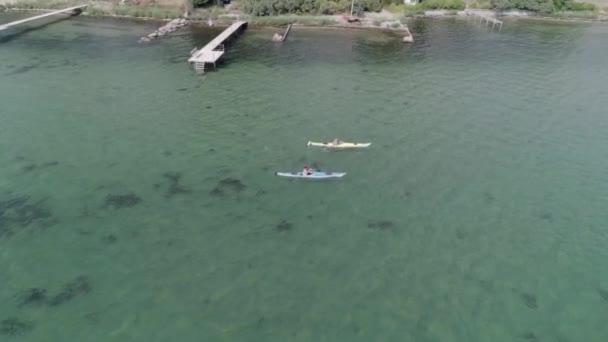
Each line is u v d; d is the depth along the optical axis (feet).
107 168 149.79
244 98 199.93
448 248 122.11
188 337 97.40
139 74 221.46
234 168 151.53
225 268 114.32
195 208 133.59
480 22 325.01
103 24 292.81
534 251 122.11
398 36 289.12
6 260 114.21
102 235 123.03
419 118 186.19
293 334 98.73
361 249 120.98
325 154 159.63
